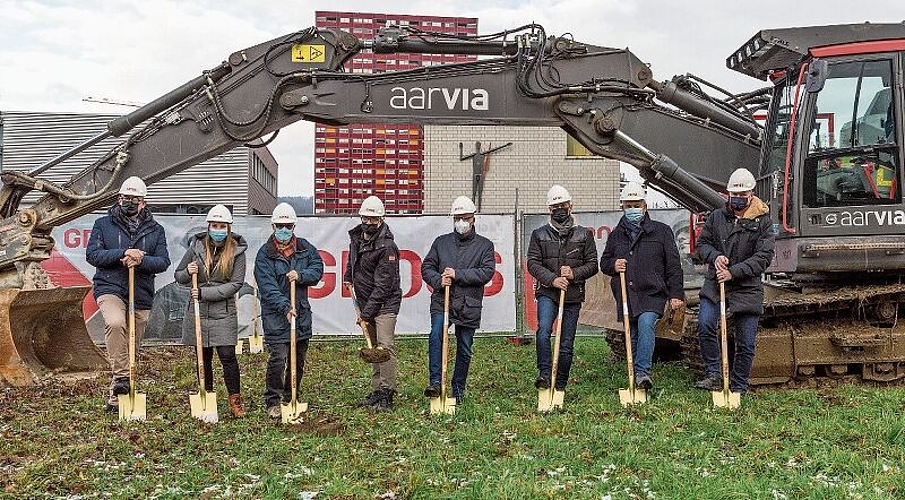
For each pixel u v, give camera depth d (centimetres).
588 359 1069
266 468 546
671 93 891
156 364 1041
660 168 851
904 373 801
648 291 748
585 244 754
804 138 790
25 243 870
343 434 642
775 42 802
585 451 567
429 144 1877
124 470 548
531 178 1917
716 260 720
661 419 648
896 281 809
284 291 715
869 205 776
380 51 867
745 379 734
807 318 805
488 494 476
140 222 756
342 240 1235
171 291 1222
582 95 858
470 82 855
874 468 511
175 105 868
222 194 2475
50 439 634
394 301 753
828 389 770
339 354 1125
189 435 641
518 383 876
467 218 759
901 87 774
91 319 1210
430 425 662
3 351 852
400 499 484
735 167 884
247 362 1080
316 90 849
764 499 463
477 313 751
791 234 798
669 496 476
